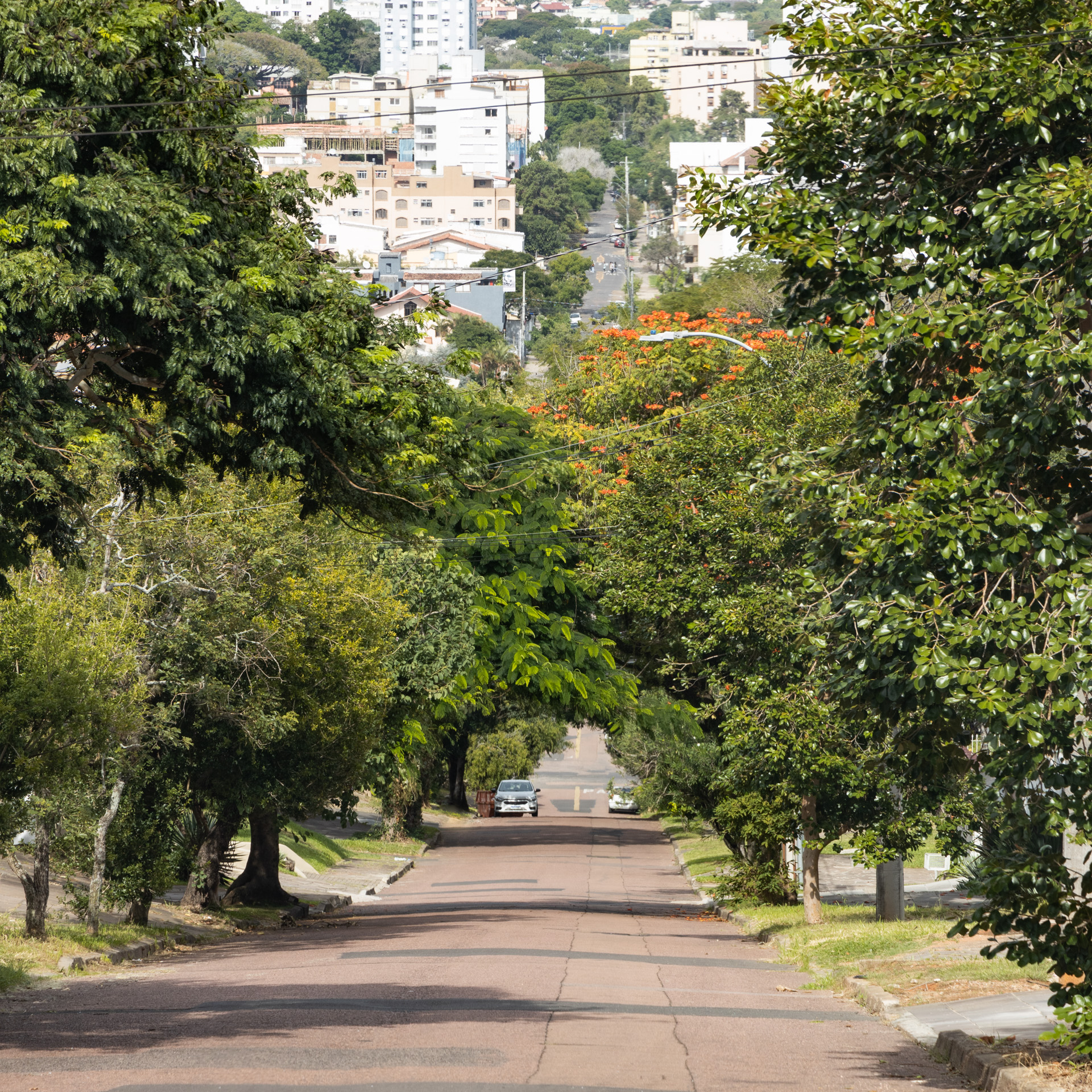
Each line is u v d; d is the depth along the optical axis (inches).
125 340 899.4
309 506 1094.4
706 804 2300.7
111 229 874.8
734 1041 908.0
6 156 848.9
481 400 2501.2
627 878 3122.5
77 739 1368.1
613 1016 1002.7
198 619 1704.0
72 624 1387.8
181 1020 970.1
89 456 1261.1
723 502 1769.2
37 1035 913.5
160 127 944.9
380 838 3956.7
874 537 723.4
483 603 2233.0
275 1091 679.7
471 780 6033.5
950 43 767.7
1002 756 728.3
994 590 704.4
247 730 1815.9
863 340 728.3
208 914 2148.1
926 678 735.1
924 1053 882.8
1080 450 768.3
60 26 901.8
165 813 1796.3
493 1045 835.4
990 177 765.3
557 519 2319.1
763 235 779.4
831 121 796.0
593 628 2345.0
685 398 3326.8
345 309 1004.6
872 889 2534.5
